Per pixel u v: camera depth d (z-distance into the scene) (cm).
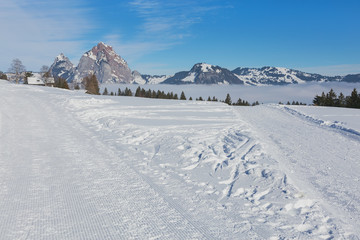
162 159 758
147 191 532
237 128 1292
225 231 394
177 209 460
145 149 863
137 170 659
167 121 1446
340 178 653
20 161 713
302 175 662
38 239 363
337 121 1639
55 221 412
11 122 1279
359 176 675
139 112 1767
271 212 456
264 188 550
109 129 1194
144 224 408
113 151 833
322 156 856
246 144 922
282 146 976
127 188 546
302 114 2028
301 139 1122
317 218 441
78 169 658
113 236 374
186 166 701
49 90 3381
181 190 543
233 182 592
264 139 1072
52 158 746
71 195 508
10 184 555
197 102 2744
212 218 432
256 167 670
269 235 384
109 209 454
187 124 1366
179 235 379
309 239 378
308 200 499
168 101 2772
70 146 882
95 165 691
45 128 1175
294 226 412
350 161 812
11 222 405
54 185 555
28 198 491
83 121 1387
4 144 886
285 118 1869
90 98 2347
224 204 484
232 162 723
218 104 2681
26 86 3756
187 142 935
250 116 1906
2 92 2584
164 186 562
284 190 536
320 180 634
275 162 717
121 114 1647
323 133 1281
